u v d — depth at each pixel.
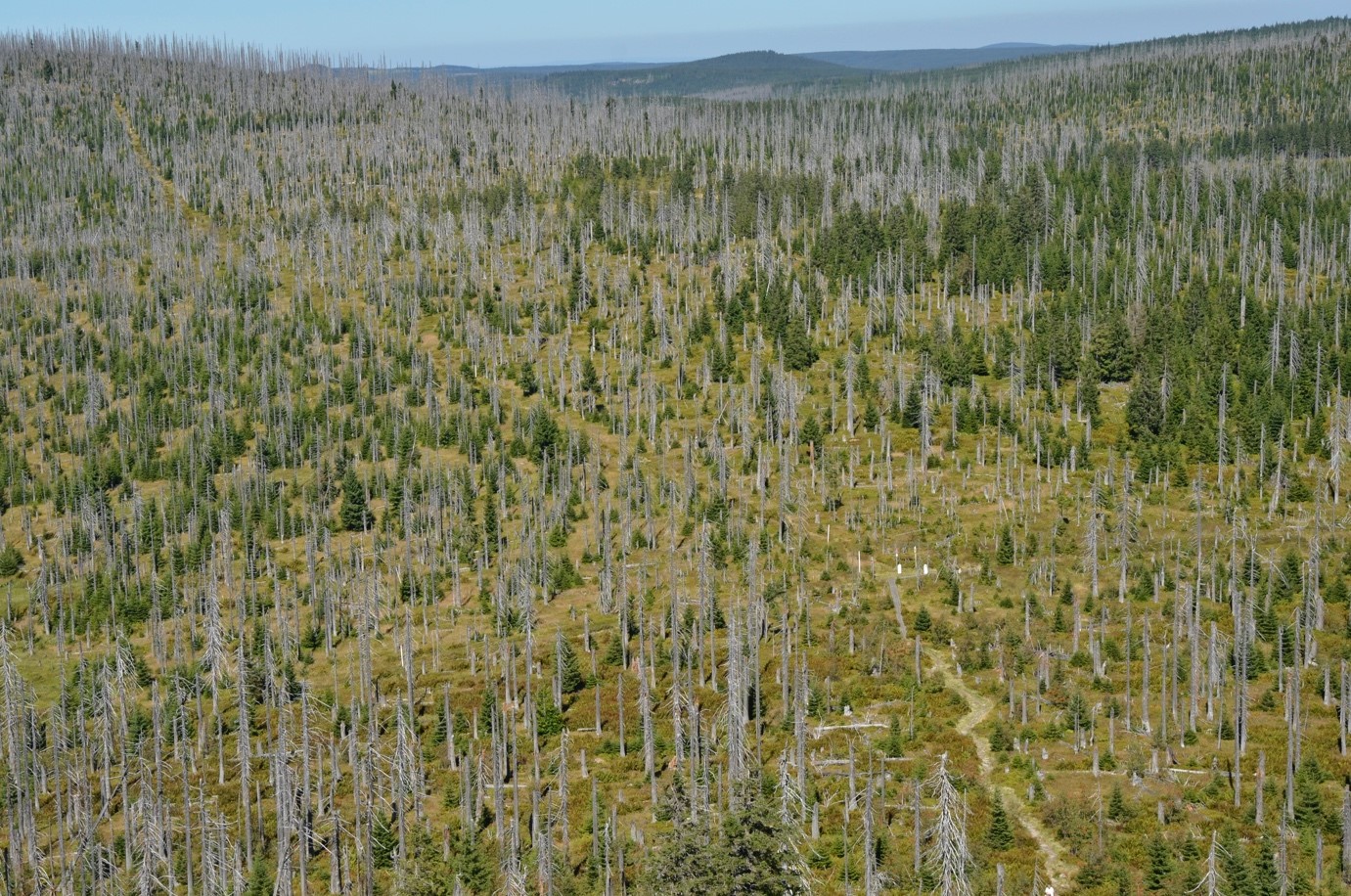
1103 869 89.19
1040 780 102.75
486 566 168.00
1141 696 118.06
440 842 100.19
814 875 86.75
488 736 121.00
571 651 129.75
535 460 199.75
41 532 194.75
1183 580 143.88
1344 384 199.38
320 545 180.38
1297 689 105.50
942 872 83.00
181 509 188.88
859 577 150.88
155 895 99.25
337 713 124.62
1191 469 180.00
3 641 123.44
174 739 122.25
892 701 120.25
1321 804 95.94
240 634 145.00
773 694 123.38
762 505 169.62
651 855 79.56
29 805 109.25
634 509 179.38
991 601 143.00
